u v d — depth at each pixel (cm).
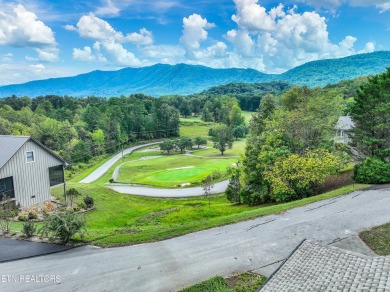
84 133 9188
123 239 1605
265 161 2619
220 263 1250
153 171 6003
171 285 1105
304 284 606
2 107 10712
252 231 1580
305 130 2975
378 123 2717
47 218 1719
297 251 748
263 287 638
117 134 10056
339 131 3834
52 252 1476
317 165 2375
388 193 2066
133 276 1186
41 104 12038
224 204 3053
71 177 6353
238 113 12331
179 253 1376
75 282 1161
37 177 2622
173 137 11519
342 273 605
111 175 6069
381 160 2589
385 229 1455
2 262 1375
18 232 1761
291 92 4269
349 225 1541
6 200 2269
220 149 8238
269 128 3275
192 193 3875
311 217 1709
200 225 1752
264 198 2773
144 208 3042
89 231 1870
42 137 8094
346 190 2242
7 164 2373
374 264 602
